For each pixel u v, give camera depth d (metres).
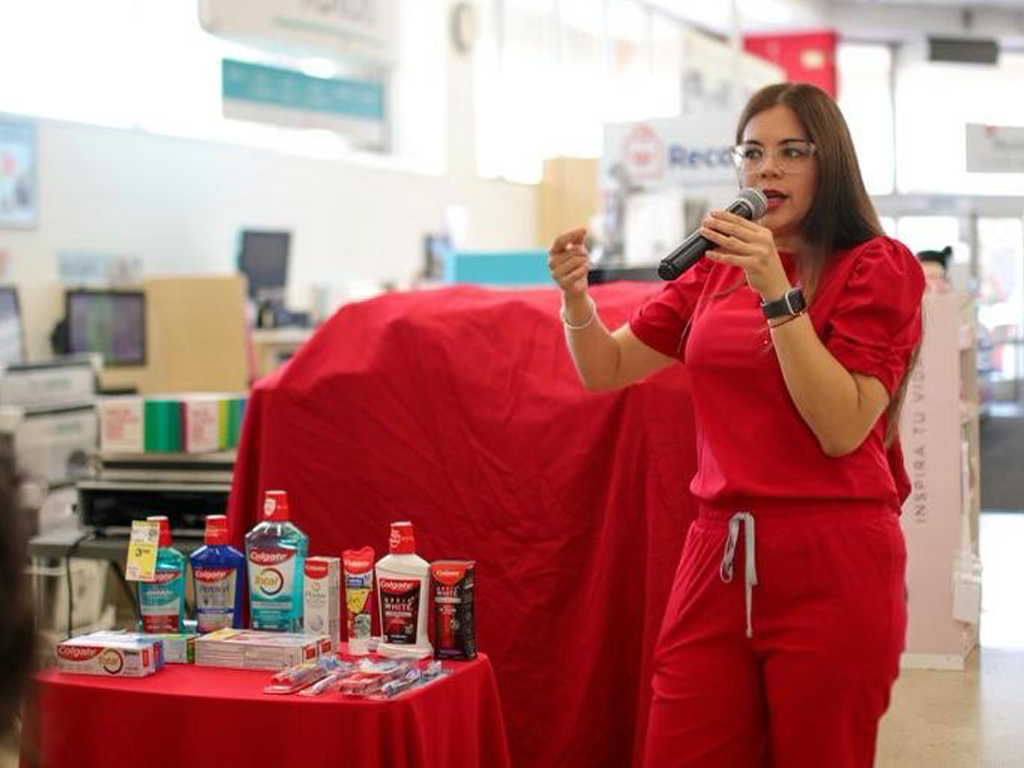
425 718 2.52
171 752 2.53
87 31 8.63
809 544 2.36
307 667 2.63
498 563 3.50
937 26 18.39
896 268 2.38
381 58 6.89
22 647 1.65
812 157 2.43
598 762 3.42
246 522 3.68
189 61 9.56
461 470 3.52
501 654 3.49
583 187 15.20
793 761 2.40
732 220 2.28
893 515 2.45
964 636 5.41
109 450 4.01
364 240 11.66
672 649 2.49
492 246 14.20
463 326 3.59
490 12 14.32
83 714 2.58
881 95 18.75
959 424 5.36
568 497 3.45
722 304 2.47
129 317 8.01
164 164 9.12
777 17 17.31
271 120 7.61
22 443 5.57
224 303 8.02
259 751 2.48
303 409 3.61
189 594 3.84
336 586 2.90
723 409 2.44
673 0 16.47
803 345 2.28
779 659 2.38
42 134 8.05
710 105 14.80
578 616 3.45
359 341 3.66
